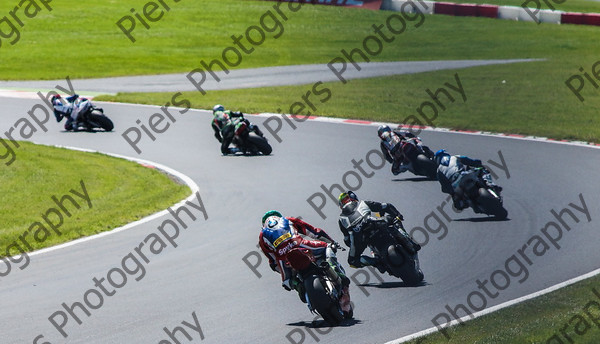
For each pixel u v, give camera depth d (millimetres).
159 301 35781
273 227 33094
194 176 64438
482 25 175375
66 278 39312
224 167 67500
